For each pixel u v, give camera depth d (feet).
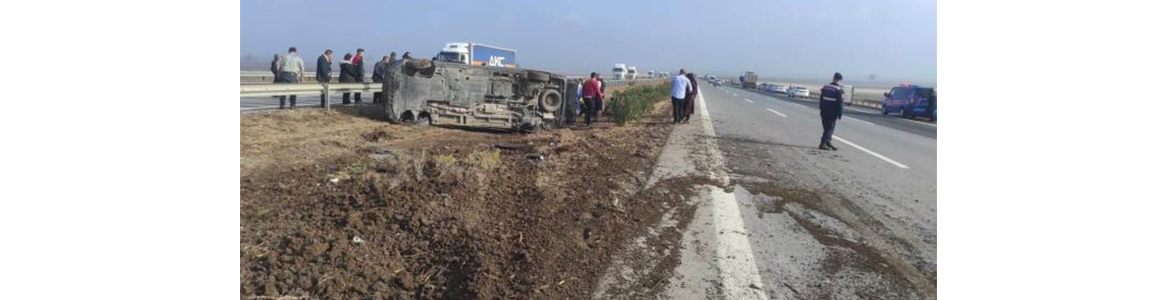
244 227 13.93
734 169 26.21
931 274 13.56
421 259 12.75
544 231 14.69
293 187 18.26
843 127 55.21
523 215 15.94
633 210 17.63
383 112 40.88
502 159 25.21
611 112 53.06
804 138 42.29
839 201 20.67
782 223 17.37
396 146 29.63
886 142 42.63
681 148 32.55
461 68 38.60
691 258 13.93
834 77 35.42
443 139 33.30
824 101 35.24
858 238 16.24
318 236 13.38
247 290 10.68
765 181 23.66
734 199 20.07
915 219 18.57
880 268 13.84
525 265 12.53
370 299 10.89
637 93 60.18
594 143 32.83
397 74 38.09
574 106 43.16
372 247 13.07
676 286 12.27
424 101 38.47
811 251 14.88
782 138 41.34
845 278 13.15
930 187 23.99
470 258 12.67
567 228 15.15
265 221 14.48
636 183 21.62
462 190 17.54
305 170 21.26
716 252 14.44
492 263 12.46
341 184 18.97
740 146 35.04
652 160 27.48
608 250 13.97
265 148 25.14
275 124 32.73
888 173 27.32
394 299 11.01
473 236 13.91
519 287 11.53
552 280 11.97
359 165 22.84
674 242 14.99
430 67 38.29
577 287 11.84
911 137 48.57
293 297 10.67
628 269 12.97
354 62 50.11
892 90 92.17
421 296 11.14
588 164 25.14
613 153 29.01
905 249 15.40
